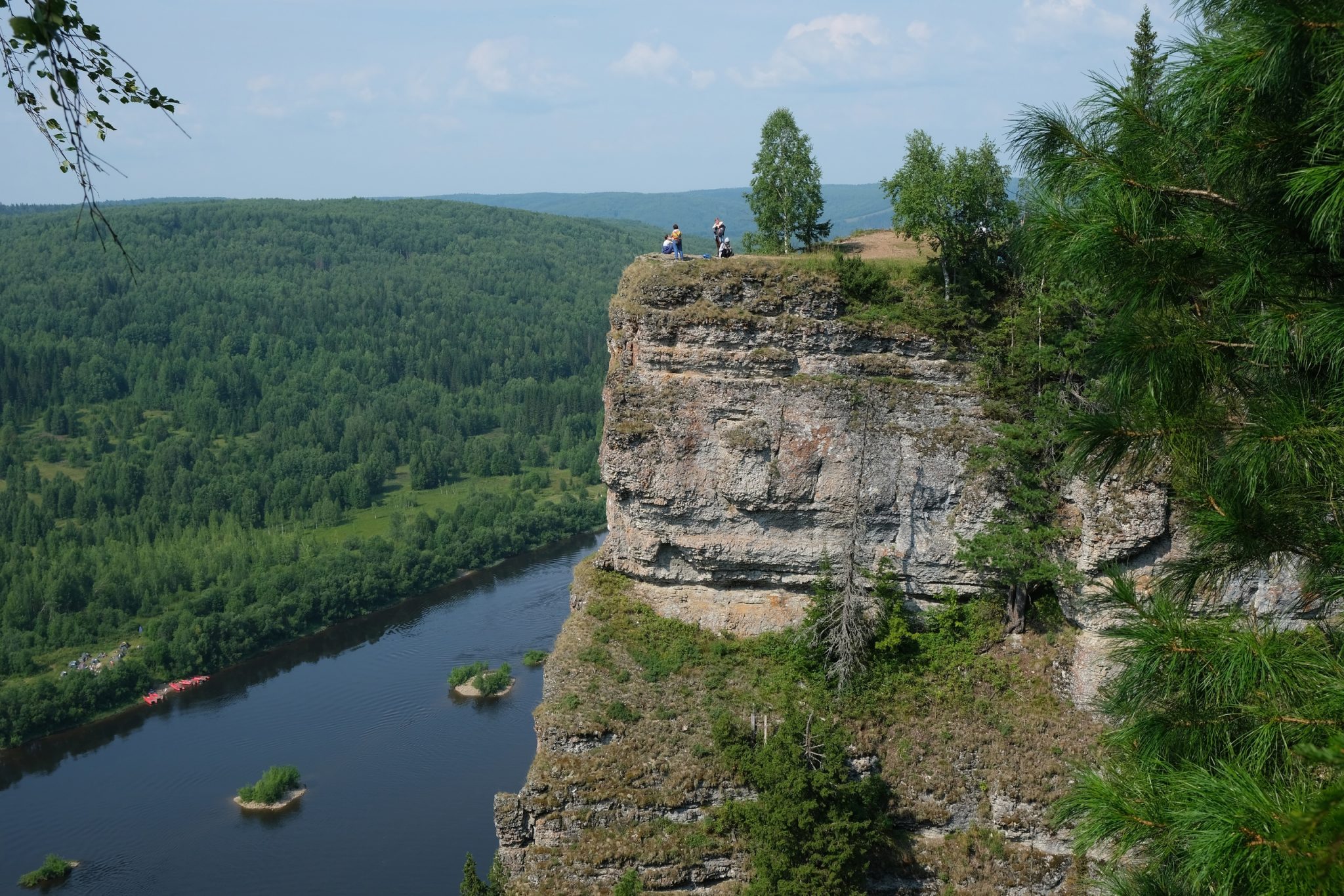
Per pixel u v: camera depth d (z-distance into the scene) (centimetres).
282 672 11112
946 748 4566
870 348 4997
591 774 4462
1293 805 1325
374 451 19800
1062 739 4503
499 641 11644
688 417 5031
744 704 4781
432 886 7362
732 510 5094
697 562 5209
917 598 5094
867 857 4322
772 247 6525
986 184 4822
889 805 4453
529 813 4447
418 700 10219
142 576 13375
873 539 5034
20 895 7494
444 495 18462
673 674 4981
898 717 4681
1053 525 4741
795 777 4150
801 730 4378
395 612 12738
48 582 12962
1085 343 4584
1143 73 2102
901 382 4947
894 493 4950
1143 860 2373
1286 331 1565
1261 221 1638
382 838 7950
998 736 4569
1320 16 1426
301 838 7994
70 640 11894
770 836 4150
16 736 9638
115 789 8888
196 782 8912
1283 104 1603
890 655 4919
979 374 4897
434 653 11362
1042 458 4788
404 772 8894
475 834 7969
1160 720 1741
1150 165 1773
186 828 8212
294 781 8712
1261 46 1517
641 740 4594
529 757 9044
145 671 10819
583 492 17838
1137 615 1858
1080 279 1862
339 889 7356
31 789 8956
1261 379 1759
